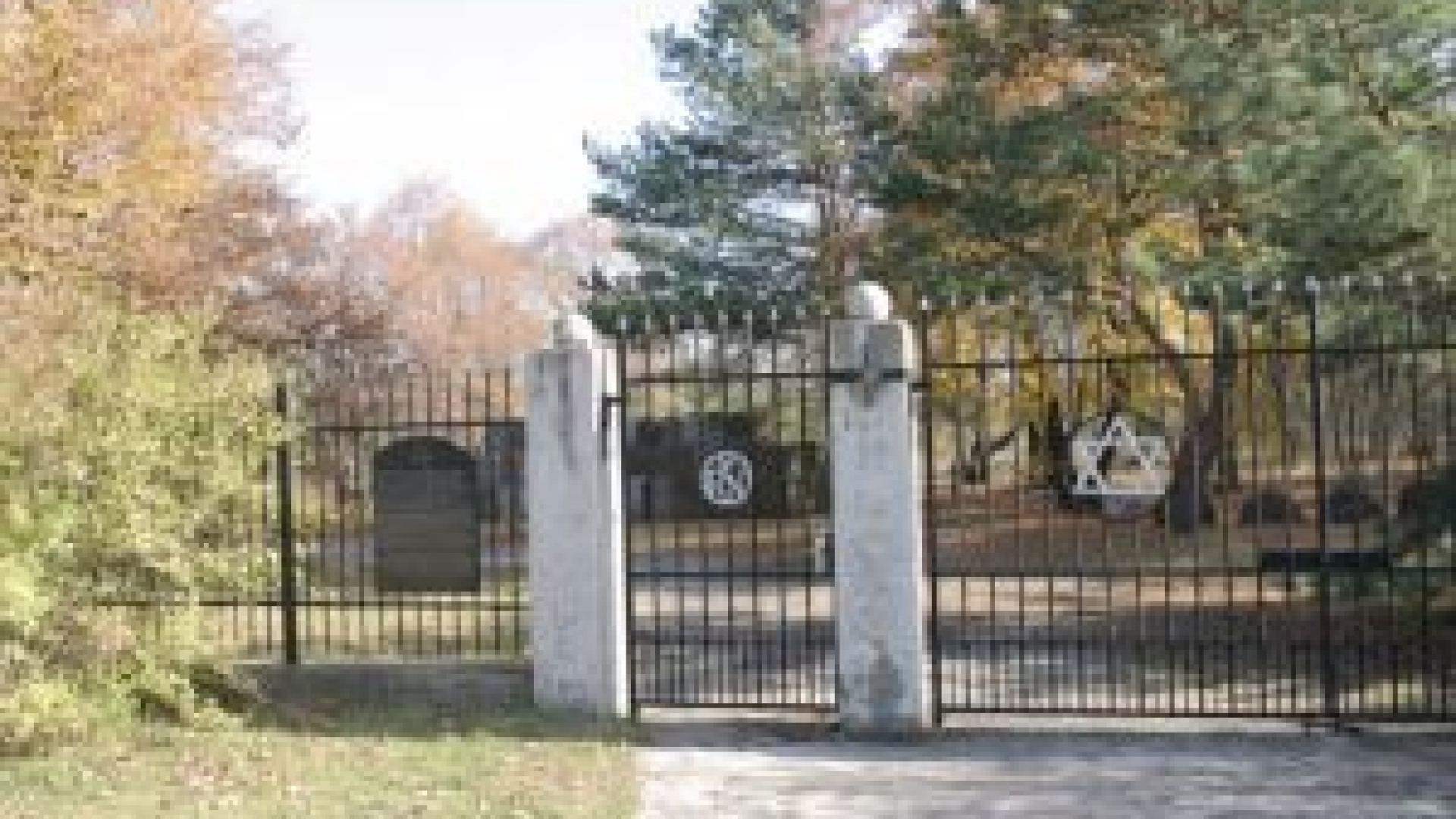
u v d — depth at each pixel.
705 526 18.03
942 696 14.44
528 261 68.56
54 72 21.77
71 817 9.73
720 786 11.19
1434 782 11.00
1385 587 14.92
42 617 11.58
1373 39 16.55
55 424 11.85
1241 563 23.08
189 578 12.46
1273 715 12.84
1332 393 16.23
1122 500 14.12
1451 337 14.72
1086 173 26.83
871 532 12.97
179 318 17.11
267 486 13.81
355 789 10.65
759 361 24.22
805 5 34.78
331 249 34.59
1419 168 14.88
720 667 15.18
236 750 11.73
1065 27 27.42
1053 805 10.56
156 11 24.31
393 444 14.33
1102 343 27.47
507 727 12.92
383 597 14.56
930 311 17.44
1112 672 14.38
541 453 13.66
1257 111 17.27
